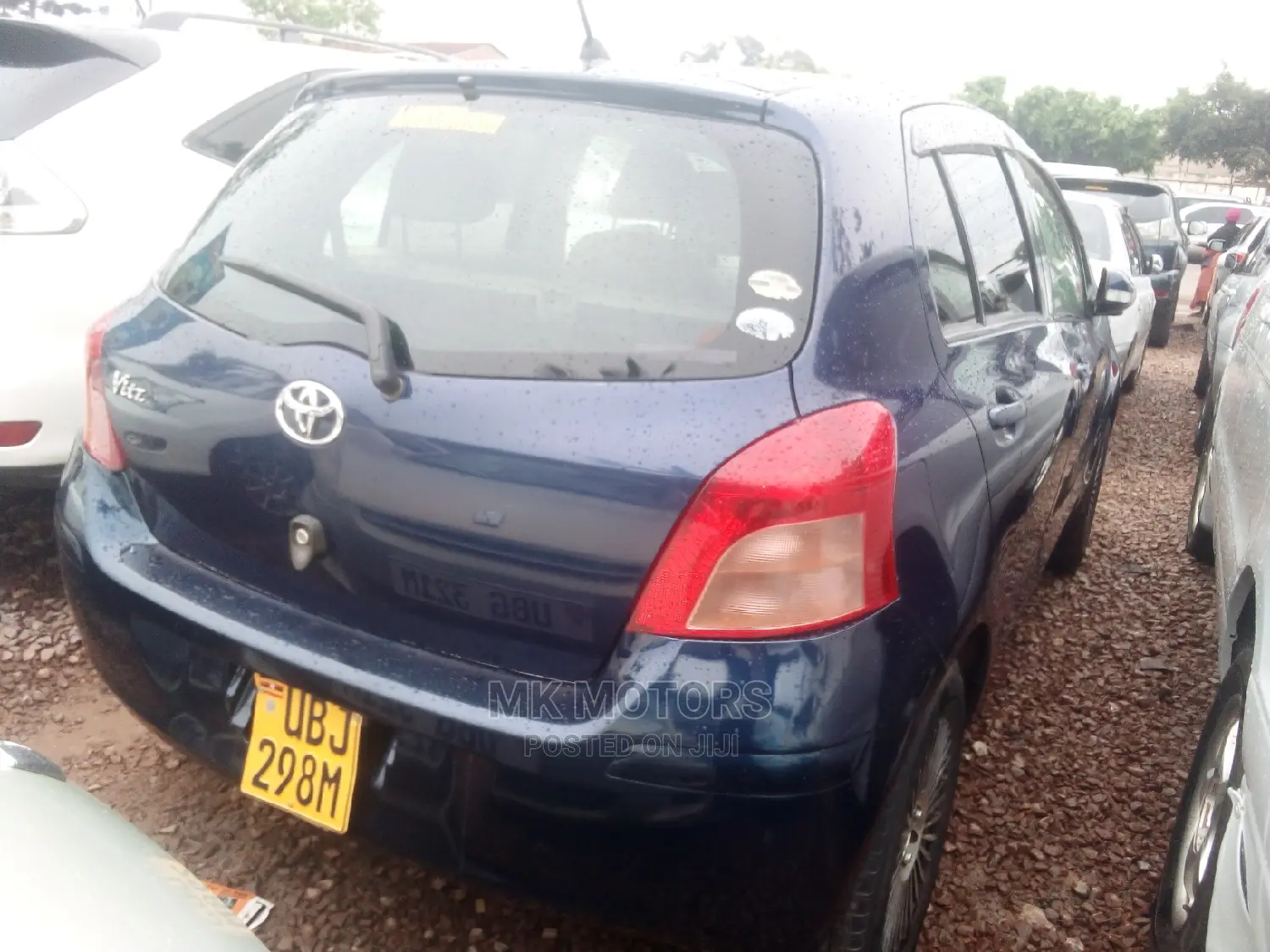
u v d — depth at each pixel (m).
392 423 1.83
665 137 2.02
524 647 1.80
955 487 2.08
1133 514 5.60
